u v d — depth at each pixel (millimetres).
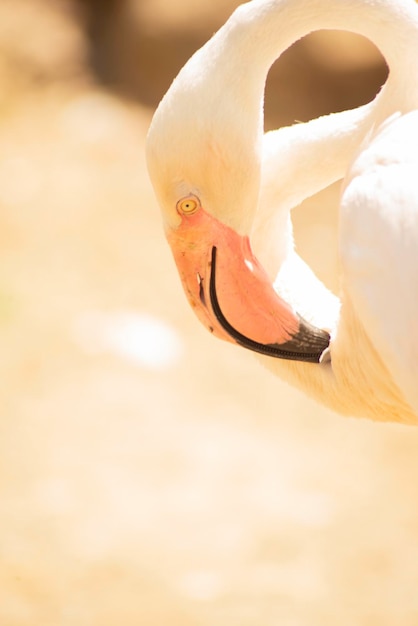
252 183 3773
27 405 8602
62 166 12492
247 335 3920
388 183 3398
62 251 10930
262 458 8180
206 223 3805
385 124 3678
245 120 3680
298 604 6723
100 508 7539
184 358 9453
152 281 10586
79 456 8062
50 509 7496
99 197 11992
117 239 11258
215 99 3641
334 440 8492
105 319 9805
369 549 7238
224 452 8227
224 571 7020
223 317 3914
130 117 13484
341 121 3996
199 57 3688
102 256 10922
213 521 7477
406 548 7258
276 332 3910
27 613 6523
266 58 3674
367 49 14375
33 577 6855
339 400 3957
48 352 9258
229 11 14094
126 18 14305
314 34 14320
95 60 14219
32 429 8328
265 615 6598
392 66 3688
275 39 3662
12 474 7828
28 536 7223
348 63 14250
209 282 3883
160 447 8227
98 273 10609
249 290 3885
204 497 7719
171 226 3832
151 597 6734
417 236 3311
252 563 7102
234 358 9555
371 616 6633
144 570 6980
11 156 12602
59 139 12984
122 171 12531
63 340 9430
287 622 6543
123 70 14109
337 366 3852
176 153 3674
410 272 3316
